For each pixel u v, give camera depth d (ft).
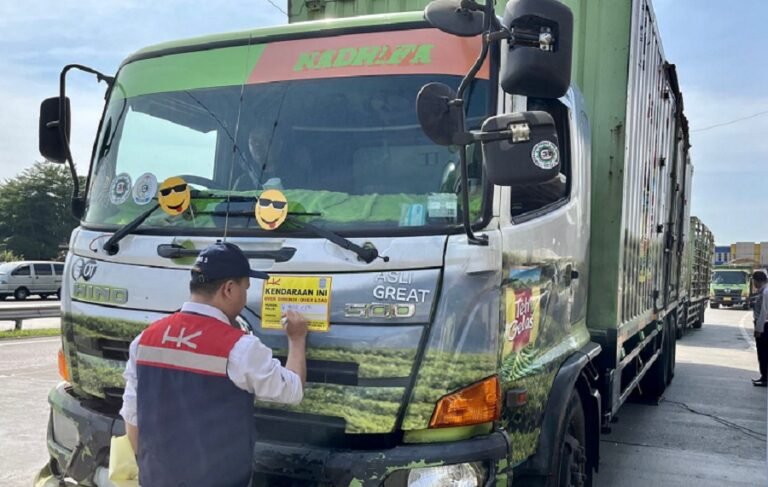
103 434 9.75
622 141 13.93
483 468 8.45
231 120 10.46
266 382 7.82
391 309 8.32
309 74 10.20
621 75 13.96
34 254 179.83
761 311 34.04
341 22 10.28
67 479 10.18
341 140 9.70
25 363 34.88
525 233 9.76
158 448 7.84
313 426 8.60
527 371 9.75
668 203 26.86
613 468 19.40
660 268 24.47
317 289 8.64
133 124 11.34
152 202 10.47
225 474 7.79
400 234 8.57
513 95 9.45
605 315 13.92
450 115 8.03
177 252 9.57
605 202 14.02
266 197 9.18
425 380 8.17
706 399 30.37
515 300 9.35
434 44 9.62
